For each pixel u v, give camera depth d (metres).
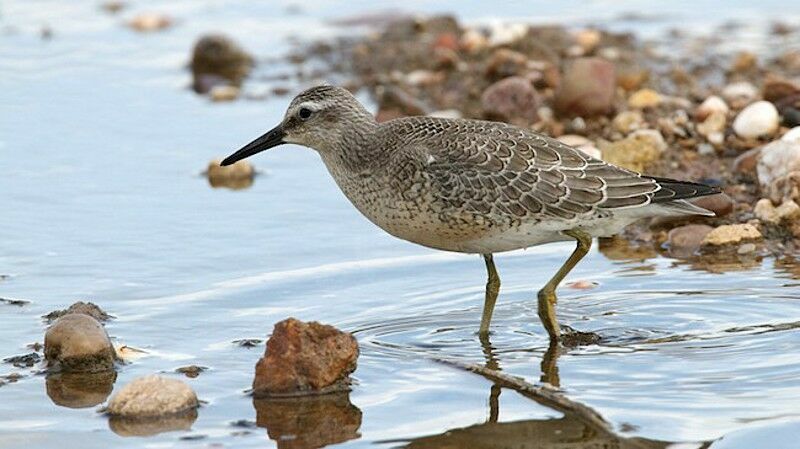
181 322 12.63
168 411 10.59
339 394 10.95
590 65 18.17
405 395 10.91
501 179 11.95
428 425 10.35
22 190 16.41
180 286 13.58
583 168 12.10
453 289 13.58
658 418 10.25
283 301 13.23
